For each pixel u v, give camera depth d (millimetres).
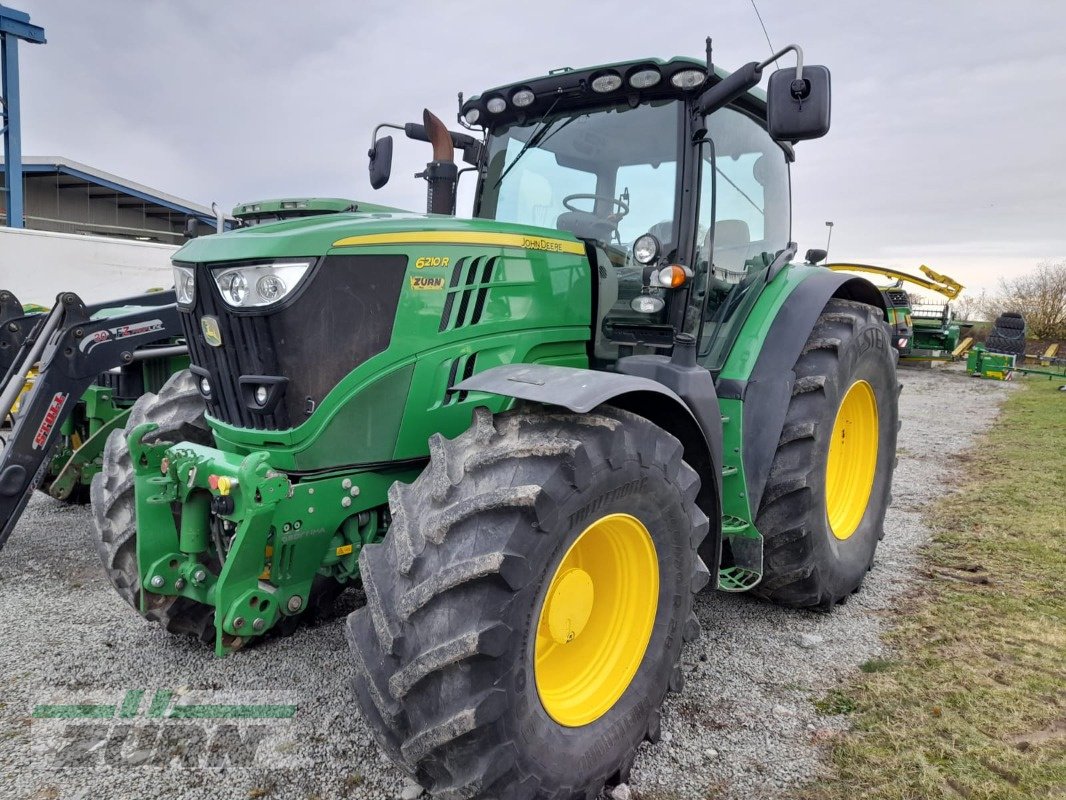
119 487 2914
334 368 2314
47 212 18703
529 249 2740
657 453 2229
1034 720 2531
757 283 3469
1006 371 13969
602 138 3215
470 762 1840
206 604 2877
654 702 2320
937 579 3844
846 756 2346
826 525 3297
